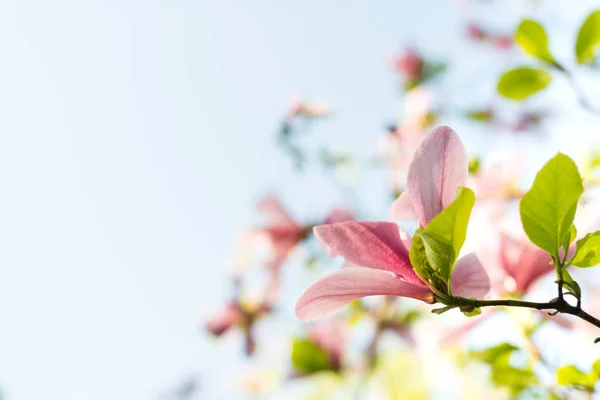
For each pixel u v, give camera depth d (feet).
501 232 2.53
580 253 2.19
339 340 4.64
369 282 2.19
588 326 2.89
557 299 2.17
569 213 2.14
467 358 3.04
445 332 2.74
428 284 2.19
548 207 2.14
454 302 2.18
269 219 4.92
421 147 2.22
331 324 4.70
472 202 2.09
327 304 2.21
